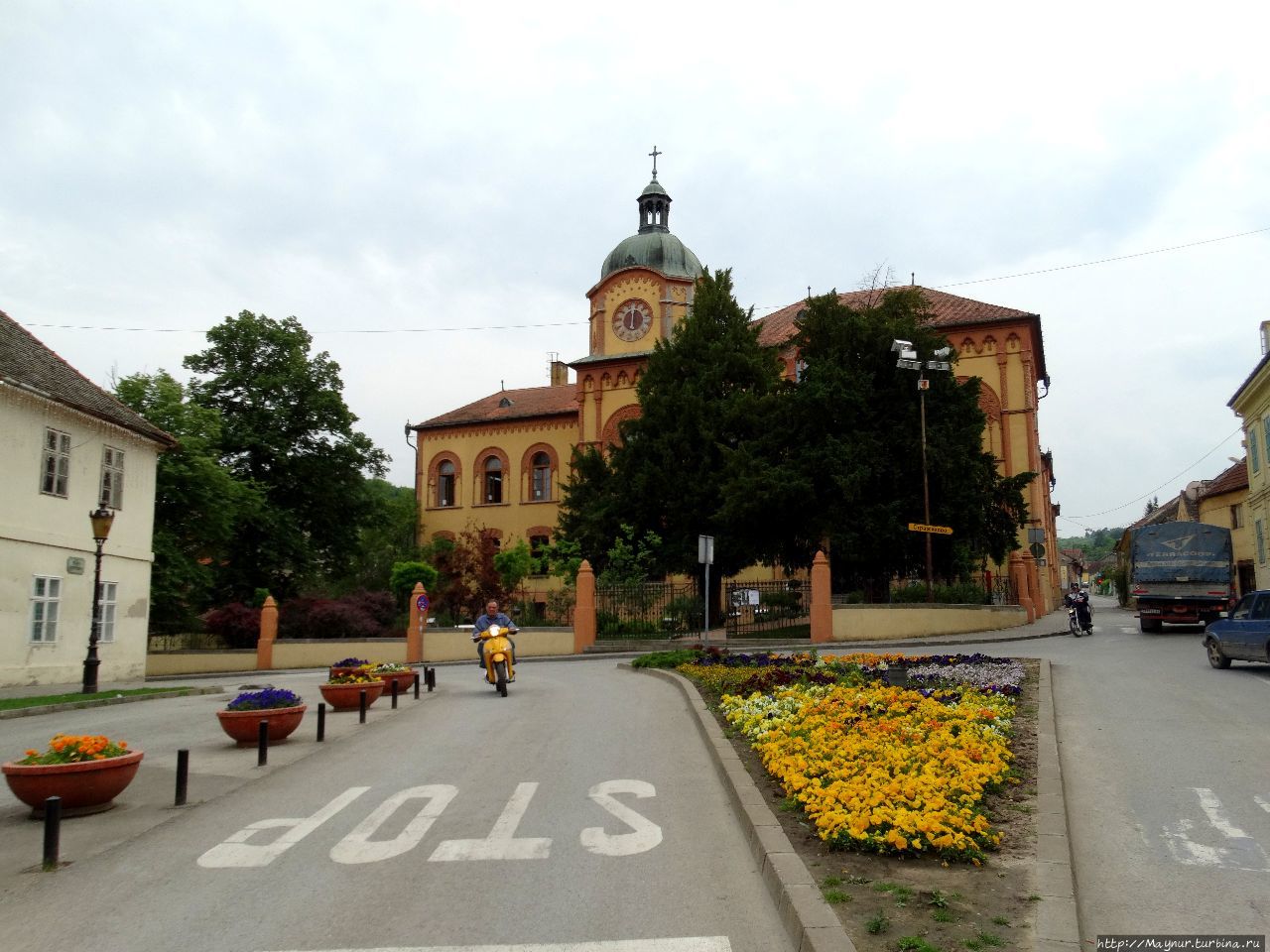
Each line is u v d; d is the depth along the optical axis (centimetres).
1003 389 4112
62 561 2373
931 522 3144
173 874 646
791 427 3316
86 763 815
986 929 486
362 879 621
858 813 646
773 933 514
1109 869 643
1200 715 1262
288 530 4131
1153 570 3016
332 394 4256
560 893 582
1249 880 614
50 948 516
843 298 4634
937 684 1427
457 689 1948
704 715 1255
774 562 3534
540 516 5269
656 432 3862
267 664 3462
